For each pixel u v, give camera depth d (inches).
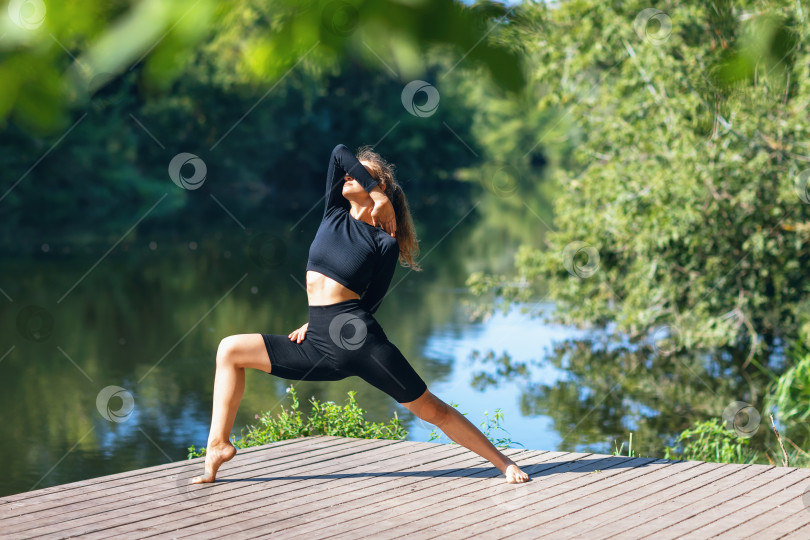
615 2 737.6
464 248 1620.3
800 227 709.9
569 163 3833.7
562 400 613.3
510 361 724.7
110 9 68.4
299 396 596.4
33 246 1551.4
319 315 256.4
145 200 2150.6
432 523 238.1
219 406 267.4
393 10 69.2
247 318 900.6
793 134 685.9
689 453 466.6
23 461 466.9
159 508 252.8
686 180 683.4
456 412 273.0
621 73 767.7
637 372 703.1
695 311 751.1
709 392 645.9
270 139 2487.7
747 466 293.4
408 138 2790.4
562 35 744.3
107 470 454.3
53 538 225.8
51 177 1950.1
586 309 810.8
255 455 318.7
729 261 746.2
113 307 962.7
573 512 246.8
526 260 816.9
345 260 254.1
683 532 228.5
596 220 762.2
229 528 234.4
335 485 278.1
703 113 660.7
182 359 719.7
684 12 651.5
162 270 1280.8
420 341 803.4
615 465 298.2
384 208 255.0
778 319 762.8
